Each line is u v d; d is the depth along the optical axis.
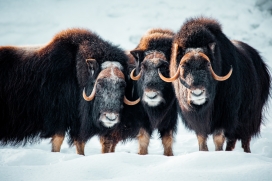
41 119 19.89
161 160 14.34
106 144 19.97
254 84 19.97
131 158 14.34
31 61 20.17
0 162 16.44
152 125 19.17
